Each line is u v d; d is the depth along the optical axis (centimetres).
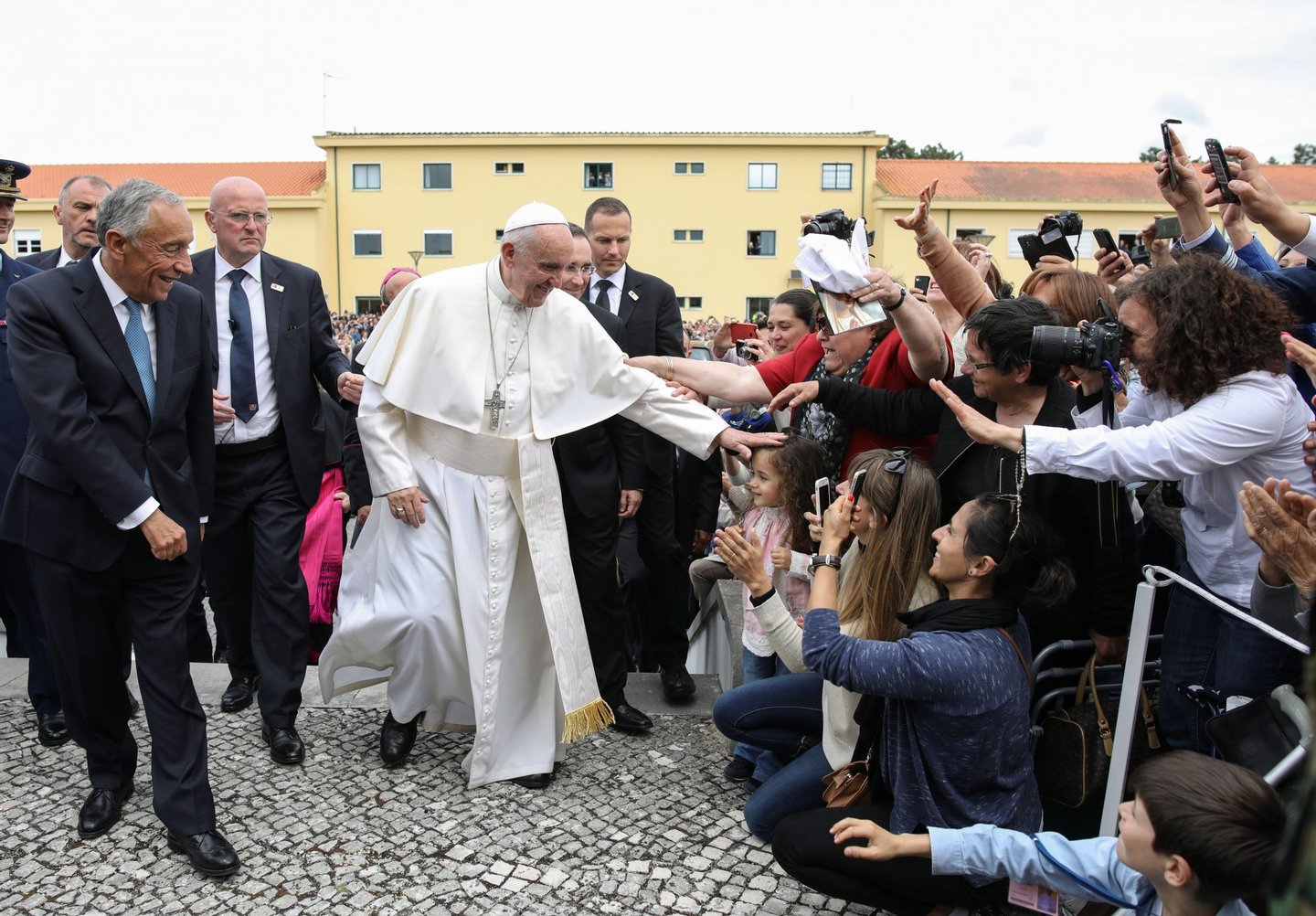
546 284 335
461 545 344
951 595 253
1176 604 260
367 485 459
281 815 321
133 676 443
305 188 3562
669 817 323
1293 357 234
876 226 3388
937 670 232
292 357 383
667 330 479
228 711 407
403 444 349
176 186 3562
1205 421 237
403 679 350
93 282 287
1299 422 242
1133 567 267
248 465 378
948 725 236
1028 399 279
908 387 335
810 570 337
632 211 3456
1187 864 173
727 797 338
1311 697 62
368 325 2450
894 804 246
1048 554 243
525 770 345
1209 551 253
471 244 3503
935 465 301
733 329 843
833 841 246
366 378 345
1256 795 172
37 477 290
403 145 3469
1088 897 213
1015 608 247
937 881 235
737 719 322
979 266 420
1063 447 242
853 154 3369
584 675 349
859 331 340
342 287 3531
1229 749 218
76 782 344
